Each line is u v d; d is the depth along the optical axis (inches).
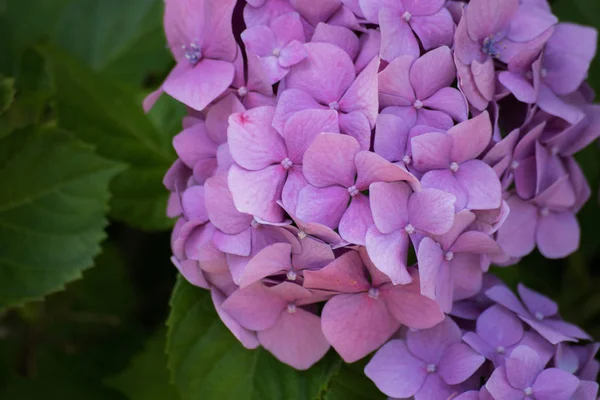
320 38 29.2
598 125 30.5
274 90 29.6
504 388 29.1
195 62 29.7
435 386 29.6
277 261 28.6
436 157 28.8
